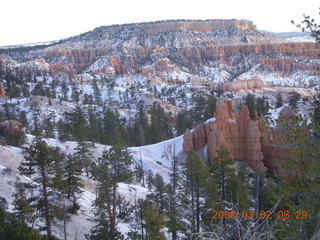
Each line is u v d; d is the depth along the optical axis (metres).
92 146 60.22
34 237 18.12
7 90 122.81
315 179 9.22
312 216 8.21
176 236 26.36
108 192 26.78
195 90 157.12
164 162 58.28
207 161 51.41
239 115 52.91
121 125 88.56
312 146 9.19
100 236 24.75
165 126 89.25
